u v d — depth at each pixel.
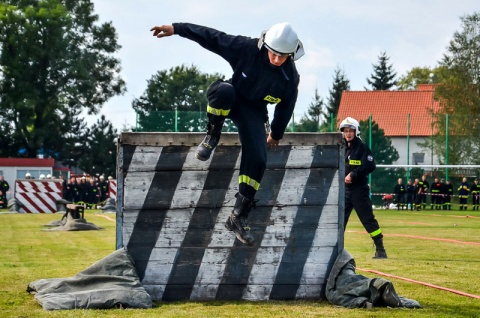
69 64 69.69
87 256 13.39
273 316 7.07
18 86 66.69
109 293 7.53
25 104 65.62
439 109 63.19
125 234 7.96
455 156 42.75
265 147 6.85
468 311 7.50
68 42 68.94
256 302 7.89
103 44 75.12
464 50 65.50
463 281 9.95
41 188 36.69
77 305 7.41
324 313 7.25
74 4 74.19
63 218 22.72
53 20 67.12
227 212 8.01
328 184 8.14
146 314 7.09
